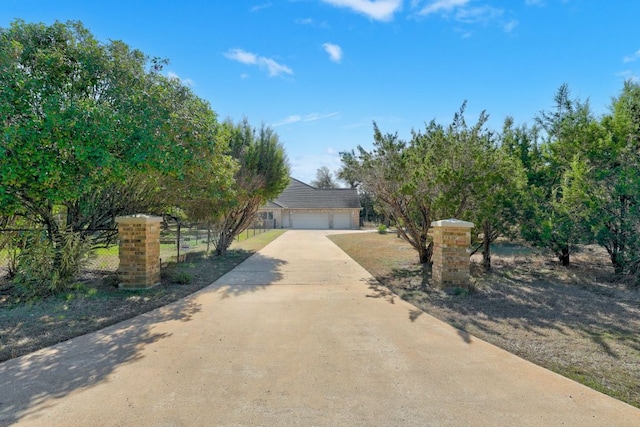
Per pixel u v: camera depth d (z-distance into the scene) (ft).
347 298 22.82
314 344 14.79
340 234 92.02
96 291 23.85
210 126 27.40
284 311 19.77
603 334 16.05
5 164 18.47
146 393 10.61
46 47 22.34
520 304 21.27
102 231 29.94
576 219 29.04
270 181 47.57
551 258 37.60
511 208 30.25
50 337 15.37
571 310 19.95
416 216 37.83
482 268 33.60
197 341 15.05
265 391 10.79
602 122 33.14
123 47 24.95
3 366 12.46
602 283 26.99
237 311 19.72
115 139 20.90
